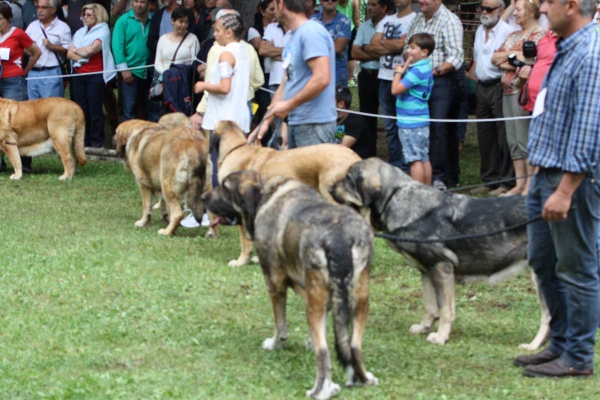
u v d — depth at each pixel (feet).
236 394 16.26
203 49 38.91
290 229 16.52
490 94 34.65
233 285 23.73
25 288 23.12
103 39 44.11
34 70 44.62
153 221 32.19
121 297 22.48
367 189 19.19
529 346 19.26
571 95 15.92
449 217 19.22
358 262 15.64
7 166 43.19
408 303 22.88
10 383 16.78
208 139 28.76
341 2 46.03
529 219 17.28
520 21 31.94
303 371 17.52
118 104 56.24
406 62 32.53
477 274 19.63
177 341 19.30
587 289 16.70
